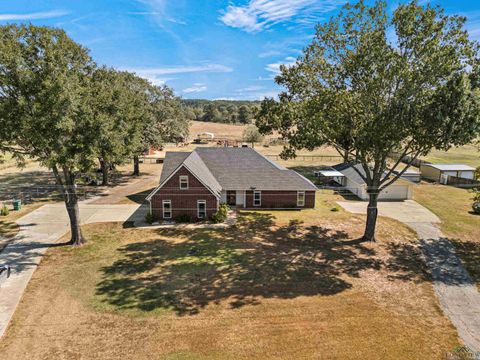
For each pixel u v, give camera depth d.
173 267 21.88
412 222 31.78
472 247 26.38
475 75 21.47
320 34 24.98
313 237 27.70
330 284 20.16
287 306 17.67
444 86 21.12
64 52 21.59
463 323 16.73
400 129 22.22
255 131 102.50
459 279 21.39
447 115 20.55
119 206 35.84
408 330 15.98
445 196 42.12
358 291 19.47
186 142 101.12
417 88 22.58
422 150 23.92
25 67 20.33
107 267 21.80
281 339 15.06
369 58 22.52
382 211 35.28
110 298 18.17
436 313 17.55
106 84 37.22
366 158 26.50
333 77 25.17
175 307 17.39
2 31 20.39
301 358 13.90
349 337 15.31
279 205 35.97
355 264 23.00
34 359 13.61
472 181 47.56
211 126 154.12
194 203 30.92
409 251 25.47
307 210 35.31
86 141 22.89
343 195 42.75
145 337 15.04
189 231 28.55
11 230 28.34
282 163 66.62
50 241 26.12
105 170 45.97
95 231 28.36
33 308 17.16
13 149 23.27
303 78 26.41
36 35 20.70
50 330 15.45
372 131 22.78
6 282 19.64
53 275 20.66
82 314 16.69
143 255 23.66
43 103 20.47
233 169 38.03
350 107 24.23
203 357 13.86
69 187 24.61
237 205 36.44
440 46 21.98
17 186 44.03
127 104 37.94
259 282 20.16
